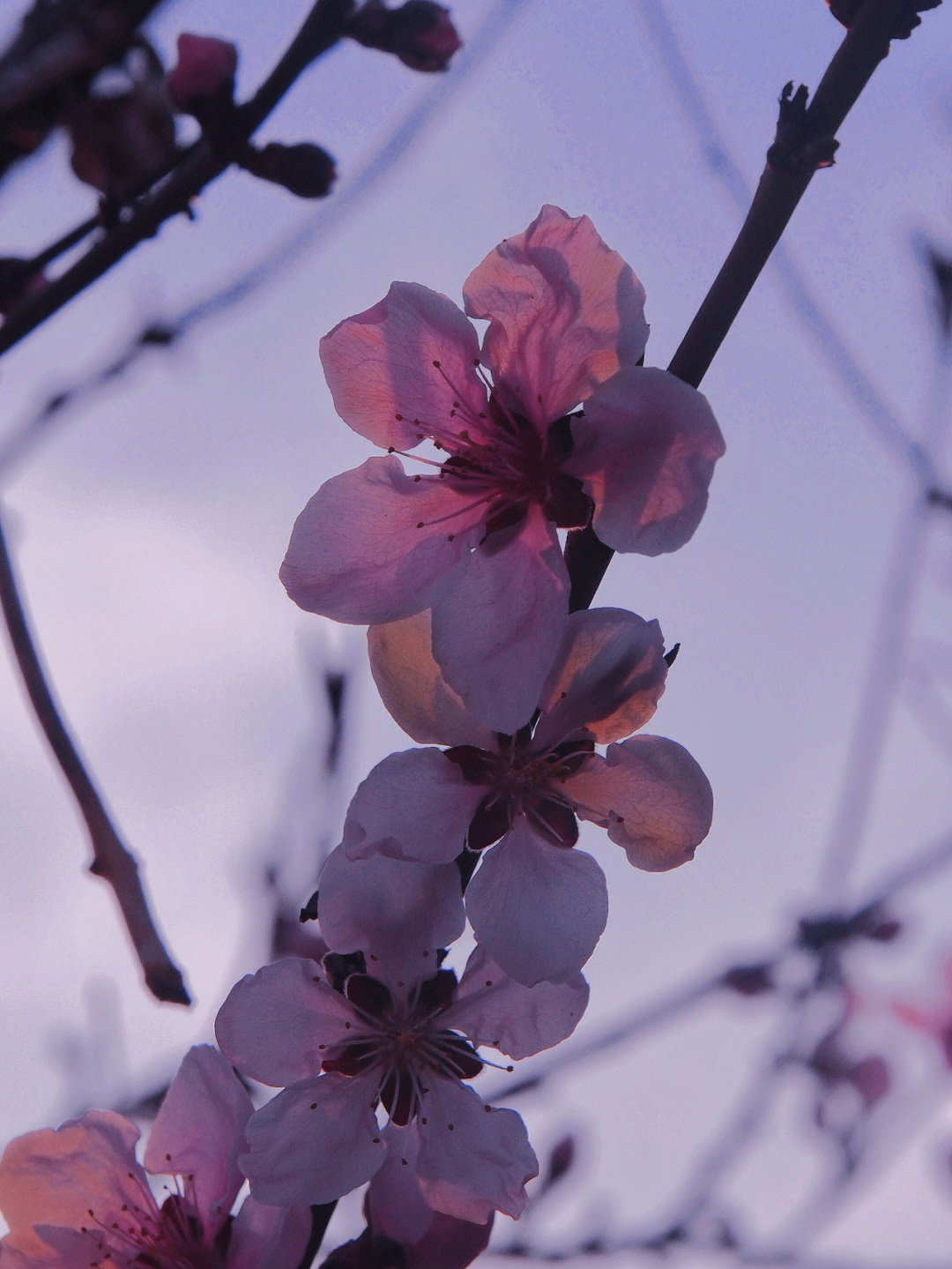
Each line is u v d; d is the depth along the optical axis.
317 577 0.33
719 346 0.32
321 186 0.34
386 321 0.33
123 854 0.33
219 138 0.34
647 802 0.33
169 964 0.33
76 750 0.34
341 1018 0.33
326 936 0.33
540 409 0.33
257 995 0.33
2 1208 0.34
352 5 0.34
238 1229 0.33
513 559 0.33
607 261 0.32
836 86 0.32
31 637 0.34
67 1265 0.34
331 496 0.33
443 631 0.33
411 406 0.33
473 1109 0.33
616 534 0.32
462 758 0.33
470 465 0.33
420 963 0.33
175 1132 0.34
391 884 0.33
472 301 0.33
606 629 0.33
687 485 0.32
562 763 0.33
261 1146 0.32
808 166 0.32
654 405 0.32
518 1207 0.33
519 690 0.32
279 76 0.34
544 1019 0.33
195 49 0.34
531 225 0.33
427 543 0.33
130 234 0.34
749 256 0.32
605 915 0.33
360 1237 0.33
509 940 0.32
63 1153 0.34
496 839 0.33
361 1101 0.33
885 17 0.32
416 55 0.34
